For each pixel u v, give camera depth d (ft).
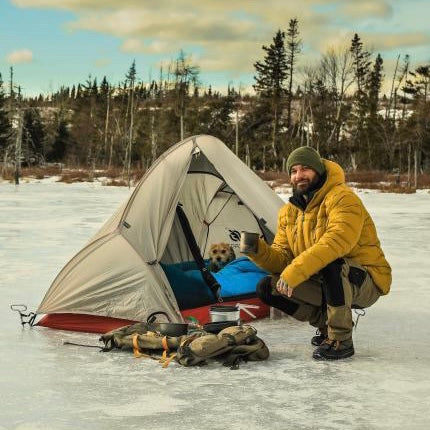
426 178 128.16
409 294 20.68
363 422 9.58
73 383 11.41
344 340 13.08
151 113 215.51
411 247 32.96
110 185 112.27
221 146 18.99
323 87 214.07
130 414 9.84
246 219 21.44
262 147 186.80
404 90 194.18
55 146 219.82
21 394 10.79
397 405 10.36
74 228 40.32
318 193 13.19
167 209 16.80
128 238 16.12
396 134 171.32
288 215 14.02
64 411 9.98
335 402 10.46
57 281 16.12
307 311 13.66
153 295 15.34
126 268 15.69
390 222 47.52
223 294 17.01
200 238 21.44
